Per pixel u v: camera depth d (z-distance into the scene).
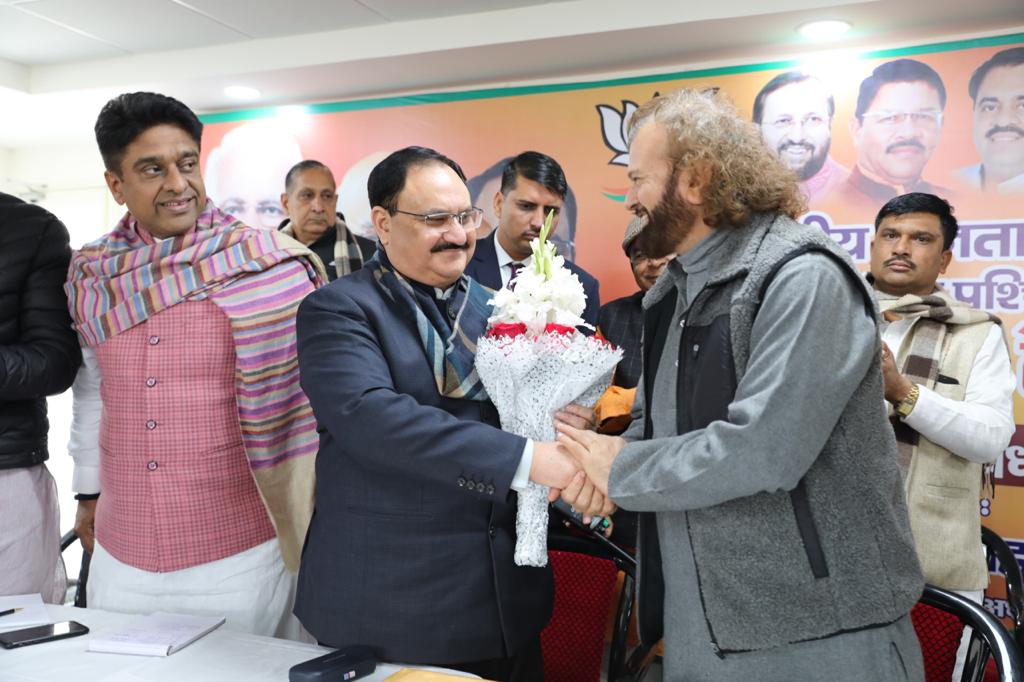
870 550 1.19
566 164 3.75
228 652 1.35
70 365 1.91
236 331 1.75
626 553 1.91
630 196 1.35
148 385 1.76
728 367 1.24
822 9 2.97
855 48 3.31
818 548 1.18
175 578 1.76
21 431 1.94
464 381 1.47
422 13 3.47
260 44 3.85
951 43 3.17
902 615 1.21
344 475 1.45
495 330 1.40
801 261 1.17
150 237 1.88
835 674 1.18
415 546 1.40
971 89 3.15
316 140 4.25
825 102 3.35
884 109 3.27
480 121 3.91
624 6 3.21
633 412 1.54
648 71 3.62
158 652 1.34
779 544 1.19
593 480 1.31
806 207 1.32
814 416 1.12
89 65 4.19
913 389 2.14
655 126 1.29
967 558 2.19
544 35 3.33
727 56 3.48
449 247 1.46
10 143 5.43
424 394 1.45
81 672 1.27
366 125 4.14
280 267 1.86
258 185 4.36
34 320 1.89
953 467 2.20
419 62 3.67
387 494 1.41
